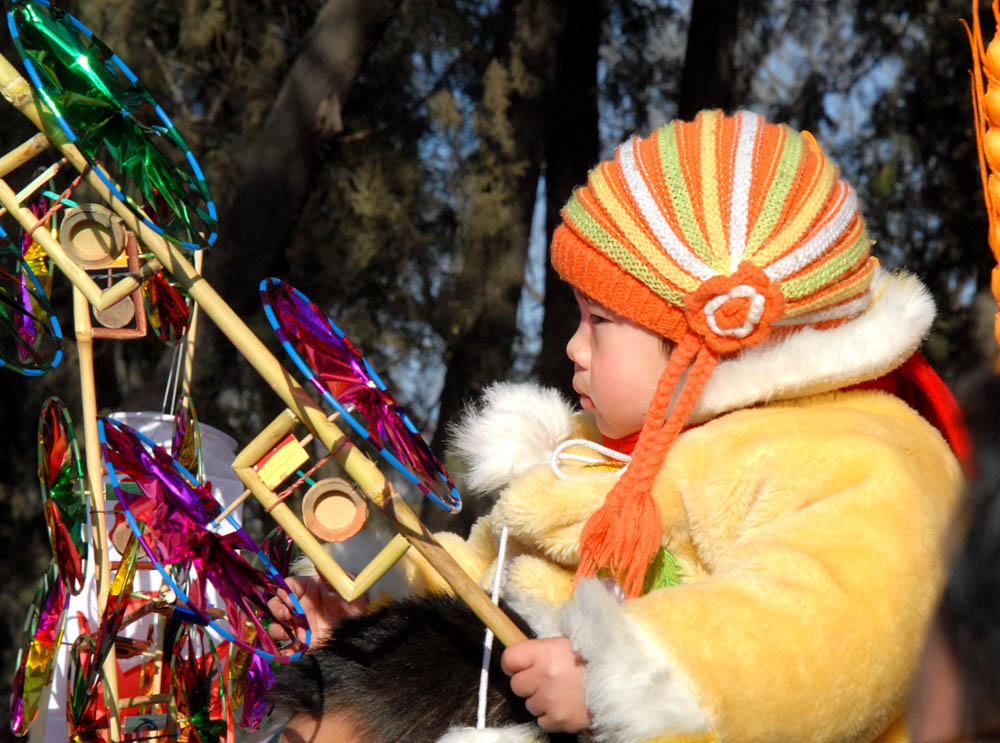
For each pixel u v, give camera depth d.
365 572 1.33
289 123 4.29
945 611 0.77
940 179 5.30
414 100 5.18
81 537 1.42
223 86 4.82
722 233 1.56
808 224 1.57
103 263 1.33
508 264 5.11
